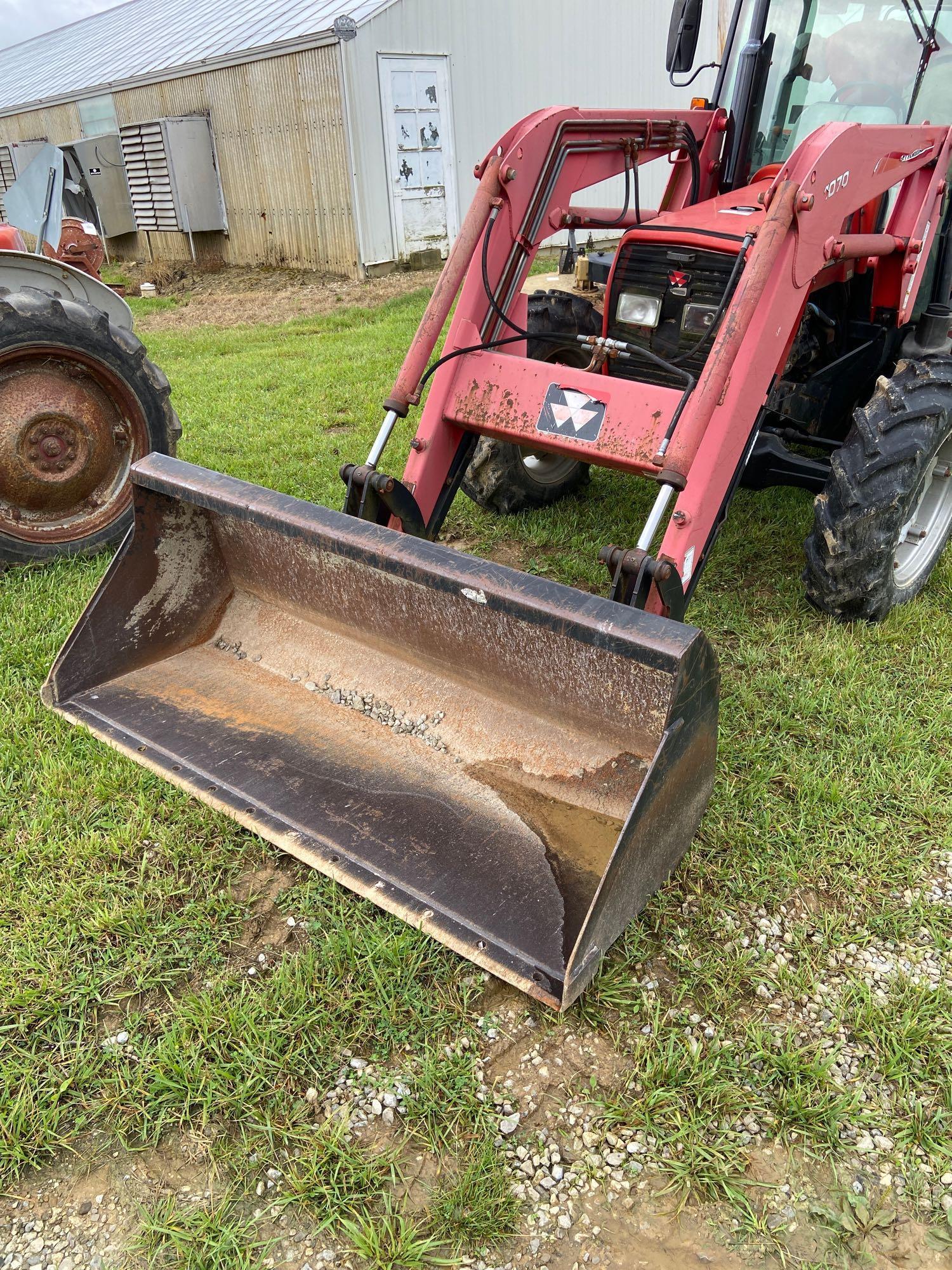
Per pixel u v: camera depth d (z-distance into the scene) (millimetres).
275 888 2465
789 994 2188
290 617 3072
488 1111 1937
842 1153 1874
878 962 2270
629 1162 1850
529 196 3277
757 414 2832
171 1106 1956
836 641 3475
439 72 12125
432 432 3160
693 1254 1709
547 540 4402
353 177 11727
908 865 2523
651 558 2469
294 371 8023
